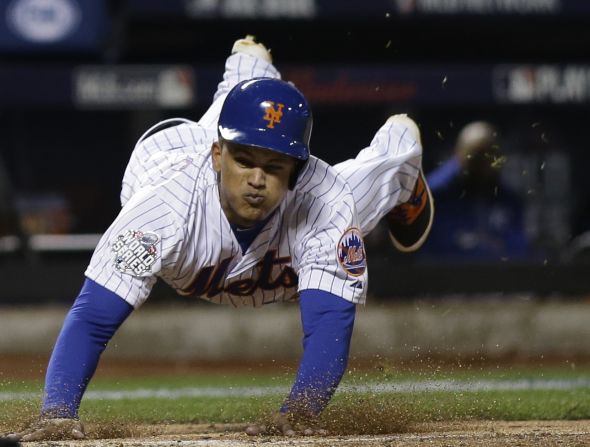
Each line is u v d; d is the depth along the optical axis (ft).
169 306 140.77
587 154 205.46
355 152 205.05
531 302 142.31
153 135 57.31
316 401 50.65
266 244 51.83
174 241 49.93
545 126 204.54
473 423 60.70
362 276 52.06
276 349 139.64
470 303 140.97
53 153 201.87
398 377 86.43
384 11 150.92
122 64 153.58
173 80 150.92
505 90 157.38
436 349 138.41
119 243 49.75
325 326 50.83
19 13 146.92
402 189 64.54
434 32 162.61
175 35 157.28
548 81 157.69
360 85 155.22
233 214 50.75
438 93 156.46
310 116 49.32
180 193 50.55
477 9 152.76
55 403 48.83
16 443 35.91
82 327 49.47
